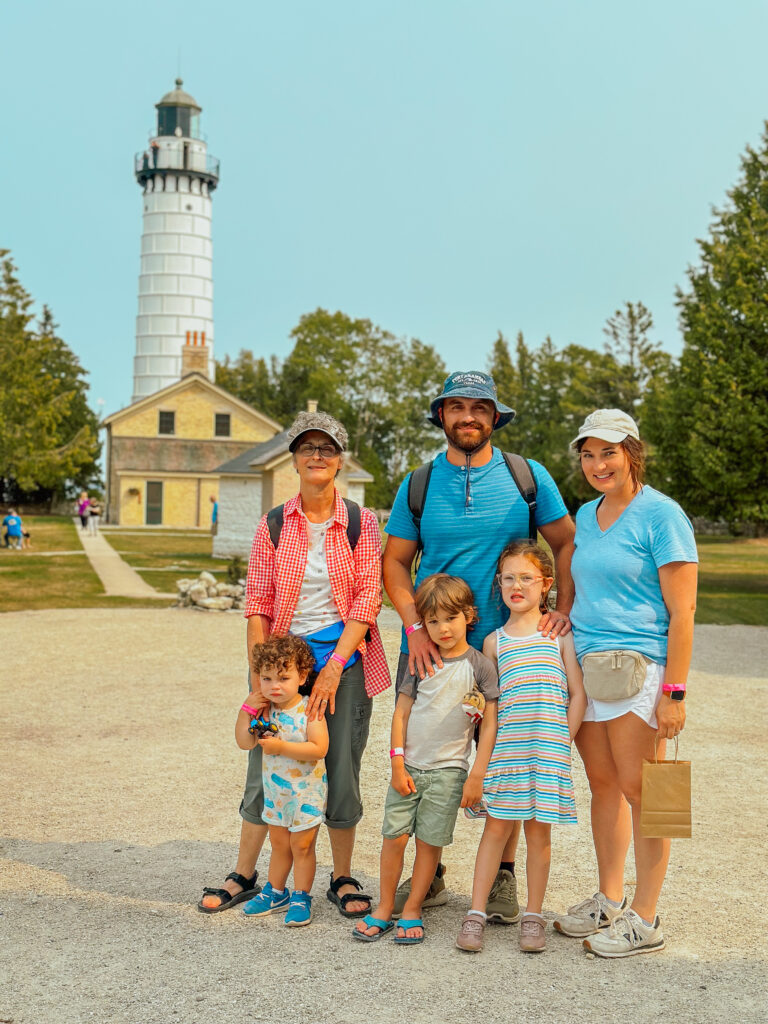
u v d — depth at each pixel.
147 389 71.38
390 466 77.69
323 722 4.46
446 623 4.27
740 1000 3.72
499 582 4.43
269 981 3.85
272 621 4.75
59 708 9.32
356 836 5.85
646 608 4.20
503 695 4.29
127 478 54.41
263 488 28.31
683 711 4.08
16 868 5.12
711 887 4.97
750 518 21.44
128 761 7.44
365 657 4.75
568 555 4.71
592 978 3.91
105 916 4.48
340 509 4.70
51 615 16.12
